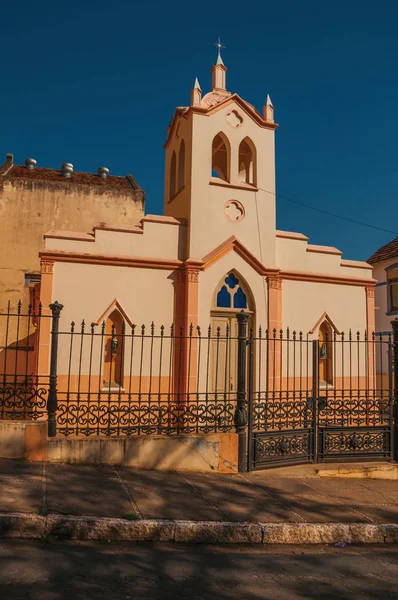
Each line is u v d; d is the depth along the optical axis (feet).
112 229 43.80
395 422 34.81
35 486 23.75
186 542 20.79
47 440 28.12
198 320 44.96
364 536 22.40
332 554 20.71
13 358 55.01
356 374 51.98
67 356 41.22
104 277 43.04
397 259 73.00
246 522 21.89
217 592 16.39
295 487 28.09
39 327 40.57
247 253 47.09
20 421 28.19
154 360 43.96
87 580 16.48
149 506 22.79
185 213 47.42
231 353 46.44
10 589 15.39
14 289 67.10
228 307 46.78
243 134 49.37
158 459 29.09
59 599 15.02
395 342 35.58
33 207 69.87
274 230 49.39
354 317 52.60
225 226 47.26
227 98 48.65
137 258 43.73
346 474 31.96
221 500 24.63
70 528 20.03
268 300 47.93
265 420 31.81
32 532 19.76
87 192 72.69
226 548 20.59
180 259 46.06
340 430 33.71
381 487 30.01
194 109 47.26
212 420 31.07
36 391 29.14
